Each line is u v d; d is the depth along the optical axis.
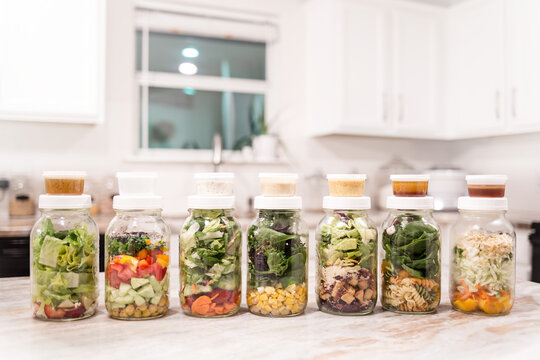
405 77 3.44
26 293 1.10
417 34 3.48
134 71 3.19
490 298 0.93
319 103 3.45
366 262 0.95
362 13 3.30
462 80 3.51
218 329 0.84
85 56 2.59
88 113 2.60
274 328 0.84
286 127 3.57
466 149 3.95
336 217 0.98
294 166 3.57
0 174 2.81
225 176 0.95
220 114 3.47
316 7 3.45
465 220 1.00
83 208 0.90
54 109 2.54
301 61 3.62
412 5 3.46
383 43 3.37
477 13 3.38
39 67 2.51
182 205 3.26
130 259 0.90
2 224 2.35
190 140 3.39
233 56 3.51
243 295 1.14
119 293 0.89
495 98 3.24
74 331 0.82
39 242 0.89
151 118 3.28
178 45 3.36
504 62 3.17
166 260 0.93
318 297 0.98
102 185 3.00
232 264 0.93
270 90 3.59
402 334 0.81
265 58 3.61
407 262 0.96
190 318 0.92
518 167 3.46
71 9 2.56
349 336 0.80
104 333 0.81
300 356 0.69
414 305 0.95
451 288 1.00
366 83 3.31
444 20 3.58
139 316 0.90
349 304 0.94
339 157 3.72
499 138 3.63
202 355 0.70
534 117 2.97
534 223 2.72
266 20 3.55
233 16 3.46
